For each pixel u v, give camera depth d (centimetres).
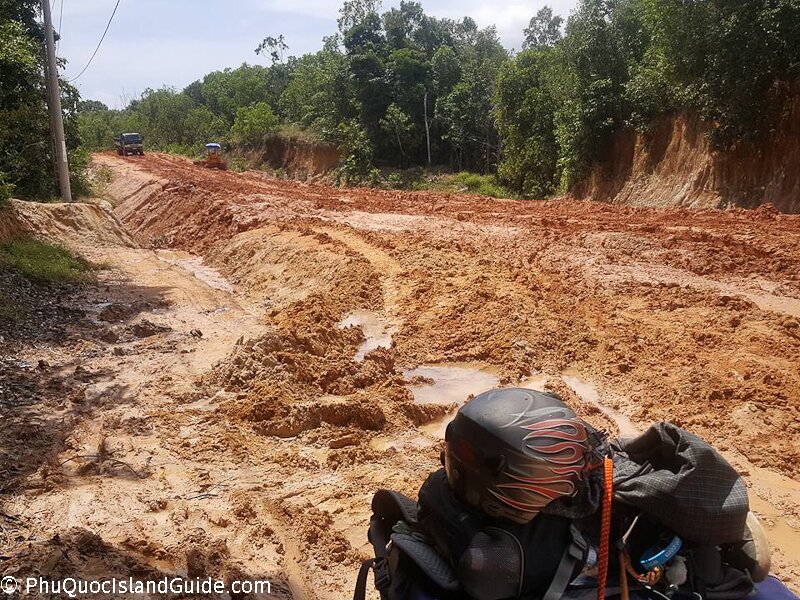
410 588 287
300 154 6288
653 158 2883
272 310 1412
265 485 698
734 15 2244
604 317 1159
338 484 701
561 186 3638
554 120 3525
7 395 905
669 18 2430
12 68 2392
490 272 1444
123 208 3706
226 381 945
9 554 517
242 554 564
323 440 814
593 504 278
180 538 574
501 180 4356
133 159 6044
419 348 1125
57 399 900
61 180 2358
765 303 1165
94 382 960
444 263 1545
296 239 1984
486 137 5441
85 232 2206
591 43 3111
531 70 4128
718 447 753
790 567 549
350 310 1352
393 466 746
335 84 6153
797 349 955
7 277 1508
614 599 276
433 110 5906
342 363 1009
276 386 908
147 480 696
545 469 264
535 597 269
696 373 910
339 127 5681
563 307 1228
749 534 304
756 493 660
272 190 3341
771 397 830
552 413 280
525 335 1092
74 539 539
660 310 1173
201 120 8994
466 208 2411
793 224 1695
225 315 1380
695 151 2609
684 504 274
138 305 1436
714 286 1266
